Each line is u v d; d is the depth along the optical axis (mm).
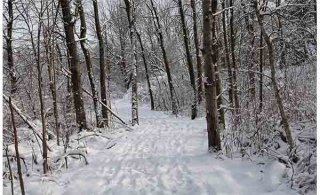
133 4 13828
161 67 24656
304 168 4191
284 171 4410
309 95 6641
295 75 7469
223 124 9094
